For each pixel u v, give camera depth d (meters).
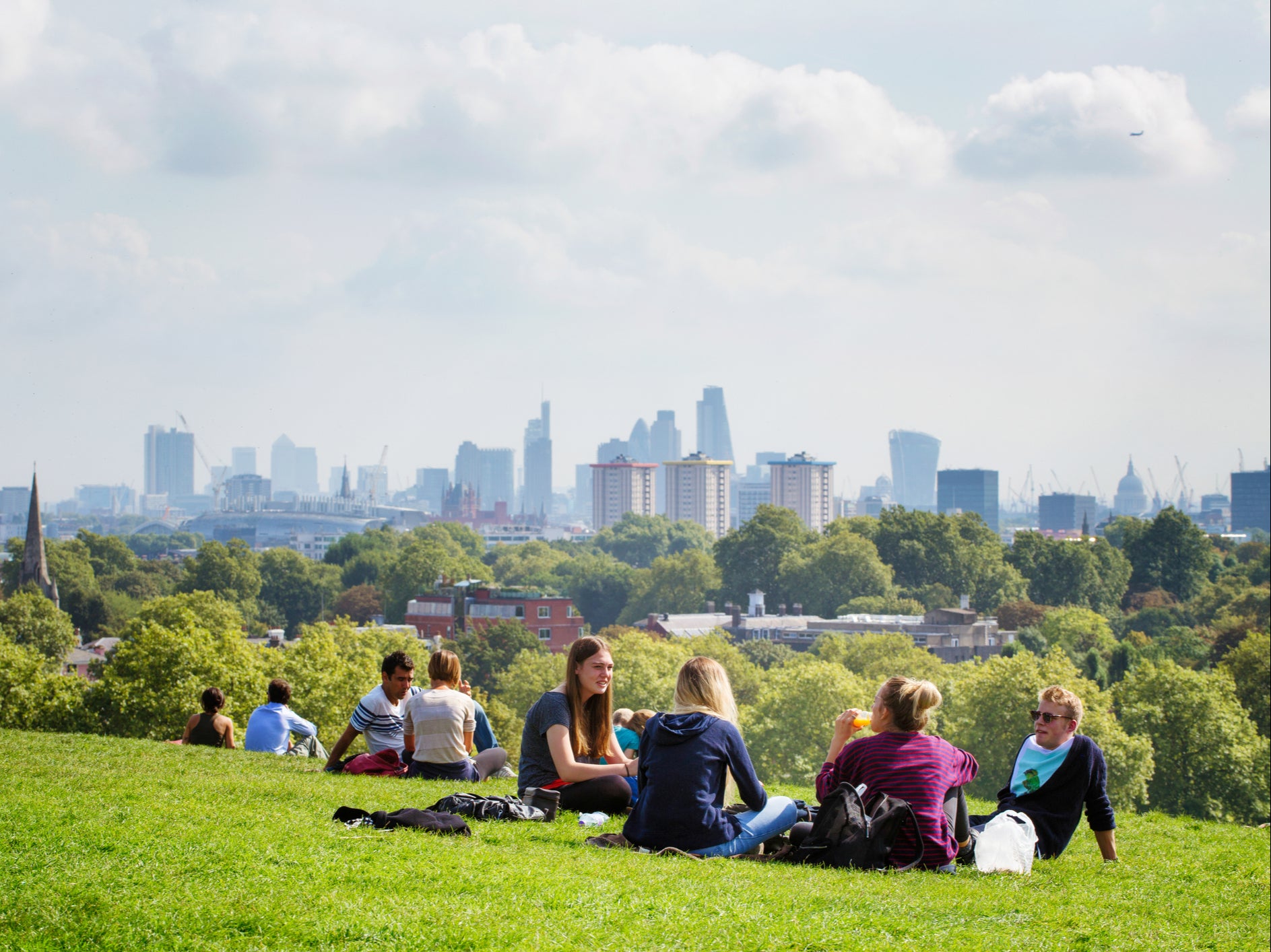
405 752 19.41
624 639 122.44
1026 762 15.30
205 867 10.84
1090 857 15.88
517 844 12.70
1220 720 77.62
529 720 15.02
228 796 15.03
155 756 20.31
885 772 13.23
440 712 18.62
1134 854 17.14
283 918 9.60
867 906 11.09
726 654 135.50
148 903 9.84
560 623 165.50
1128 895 13.60
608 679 14.99
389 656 20.08
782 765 86.31
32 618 150.25
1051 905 12.38
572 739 14.87
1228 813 76.88
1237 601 169.50
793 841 13.40
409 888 10.49
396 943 9.23
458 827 13.10
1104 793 15.12
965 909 11.50
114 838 11.80
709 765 12.84
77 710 60.78
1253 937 12.48
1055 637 157.62
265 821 12.98
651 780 12.94
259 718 23.84
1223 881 15.47
